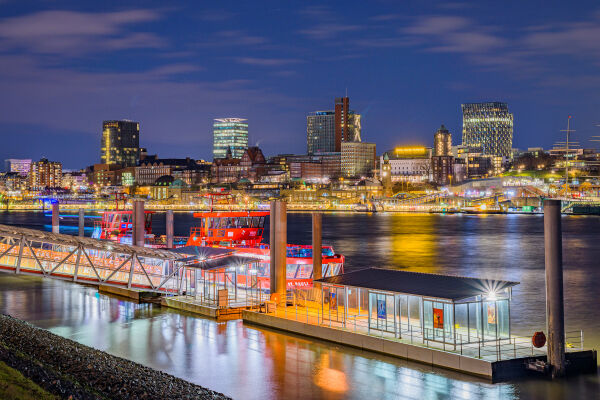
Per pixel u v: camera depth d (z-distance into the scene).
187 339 61.44
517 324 70.69
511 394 45.16
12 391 38.97
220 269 72.56
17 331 58.34
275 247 68.12
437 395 45.41
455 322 50.94
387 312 55.31
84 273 83.19
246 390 47.75
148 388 43.53
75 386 42.22
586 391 45.53
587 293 94.81
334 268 76.44
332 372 50.72
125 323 68.94
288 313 65.38
